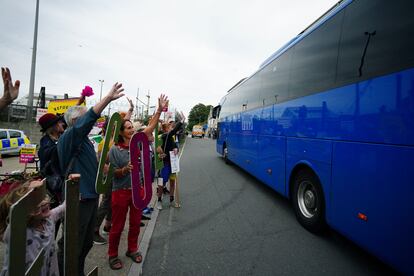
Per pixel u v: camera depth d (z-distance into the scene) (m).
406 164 2.64
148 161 3.58
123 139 3.57
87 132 2.50
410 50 2.67
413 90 2.60
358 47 3.43
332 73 3.96
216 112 17.25
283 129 5.64
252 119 8.19
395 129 2.78
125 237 4.25
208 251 3.89
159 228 4.75
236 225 4.95
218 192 7.45
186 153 18.94
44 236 1.83
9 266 1.23
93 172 2.75
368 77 3.20
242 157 9.55
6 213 1.63
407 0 2.78
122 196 3.30
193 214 5.54
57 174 2.62
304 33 5.02
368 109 3.17
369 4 3.31
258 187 8.11
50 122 2.74
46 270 1.84
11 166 11.45
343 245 4.14
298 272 3.35
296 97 5.08
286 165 5.45
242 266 3.48
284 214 5.61
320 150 4.17
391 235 2.79
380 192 2.94
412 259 2.56
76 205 1.92
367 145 3.16
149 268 3.40
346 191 3.52
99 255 3.65
